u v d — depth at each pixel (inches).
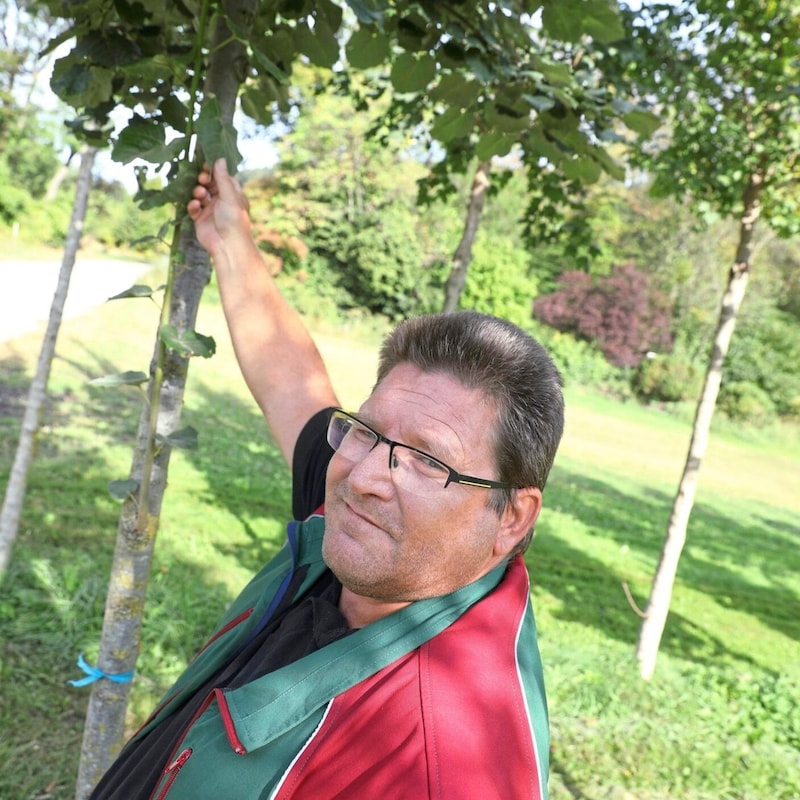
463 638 42.8
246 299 68.3
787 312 1258.6
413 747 37.2
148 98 63.4
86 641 176.6
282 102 73.4
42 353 193.6
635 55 105.8
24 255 1003.3
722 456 845.8
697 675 241.9
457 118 78.0
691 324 1155.3
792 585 405.7
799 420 1082.1
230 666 50.7
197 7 61.0
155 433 62.0
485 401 45.3
